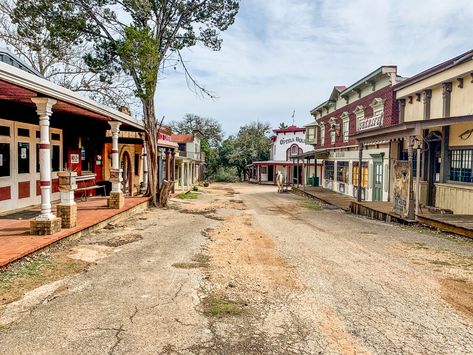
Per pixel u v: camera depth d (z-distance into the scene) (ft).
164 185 56.34
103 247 26.22
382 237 32.40
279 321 14.21
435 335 13.10
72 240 27.63
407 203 39.91
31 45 49.52
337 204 64.85
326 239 31.53
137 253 24.85
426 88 48.01
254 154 184.03
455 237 32.01
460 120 34.78
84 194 48.75
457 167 42.42
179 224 39.11
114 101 79.30
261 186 142.10
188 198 75.25
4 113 34.50
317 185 115.65
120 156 59.93
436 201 44.96
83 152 54.49
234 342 12.46
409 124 39.11
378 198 62.69
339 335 13.07
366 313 15.06
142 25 51.83
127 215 42.63
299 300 16.49
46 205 25.99
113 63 52.08
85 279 18.84
